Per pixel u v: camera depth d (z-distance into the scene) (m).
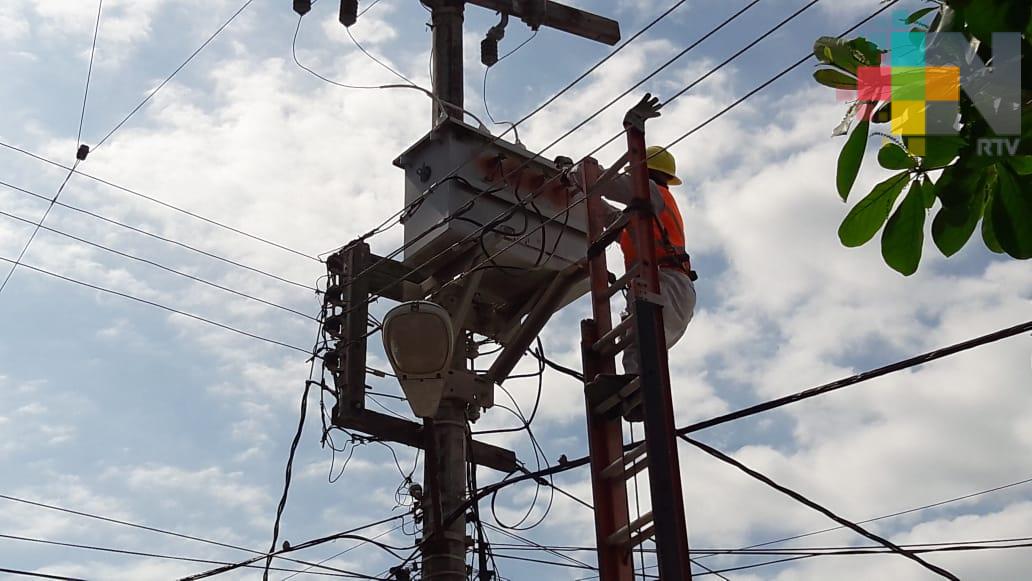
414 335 9.11
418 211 10.39
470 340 10.79
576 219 10.45
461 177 10.19
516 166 10.41
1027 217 2.55
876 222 2.73
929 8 2.66
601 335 8.35
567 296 10.39
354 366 10.38
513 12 11.93
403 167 10.76
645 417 7.43
